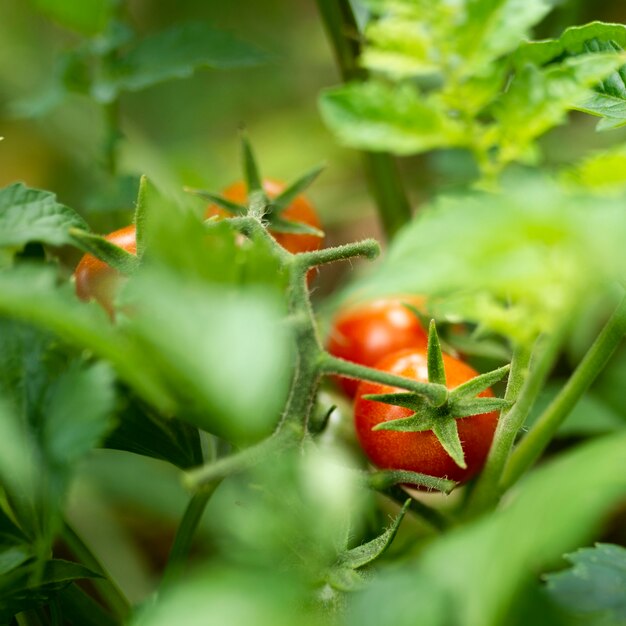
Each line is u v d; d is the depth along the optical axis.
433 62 0.33
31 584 0.30
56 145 0.66
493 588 0.24
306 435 0.29
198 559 0.41
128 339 0.27
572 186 0.28
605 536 0.45
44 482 0.28
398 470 0.31
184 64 0.45
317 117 0.77
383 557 0.34
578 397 0.34
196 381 0.25
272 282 0.27
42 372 0.29
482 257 0.25
